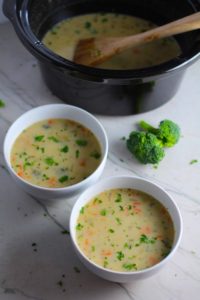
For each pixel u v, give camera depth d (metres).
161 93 0.93
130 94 0.90
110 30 1.06
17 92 0.99
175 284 0.77
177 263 0.79
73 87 0.91
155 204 0.79
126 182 0.79
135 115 0.96
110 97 0.91
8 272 0.78
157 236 0.76
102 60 0.93
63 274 0.78
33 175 0.82
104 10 1.08
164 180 0.88
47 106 0.87
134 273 0.70
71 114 0.88
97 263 0.73
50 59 0.85
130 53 1.01
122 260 0.74
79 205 0.77
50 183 0.82
